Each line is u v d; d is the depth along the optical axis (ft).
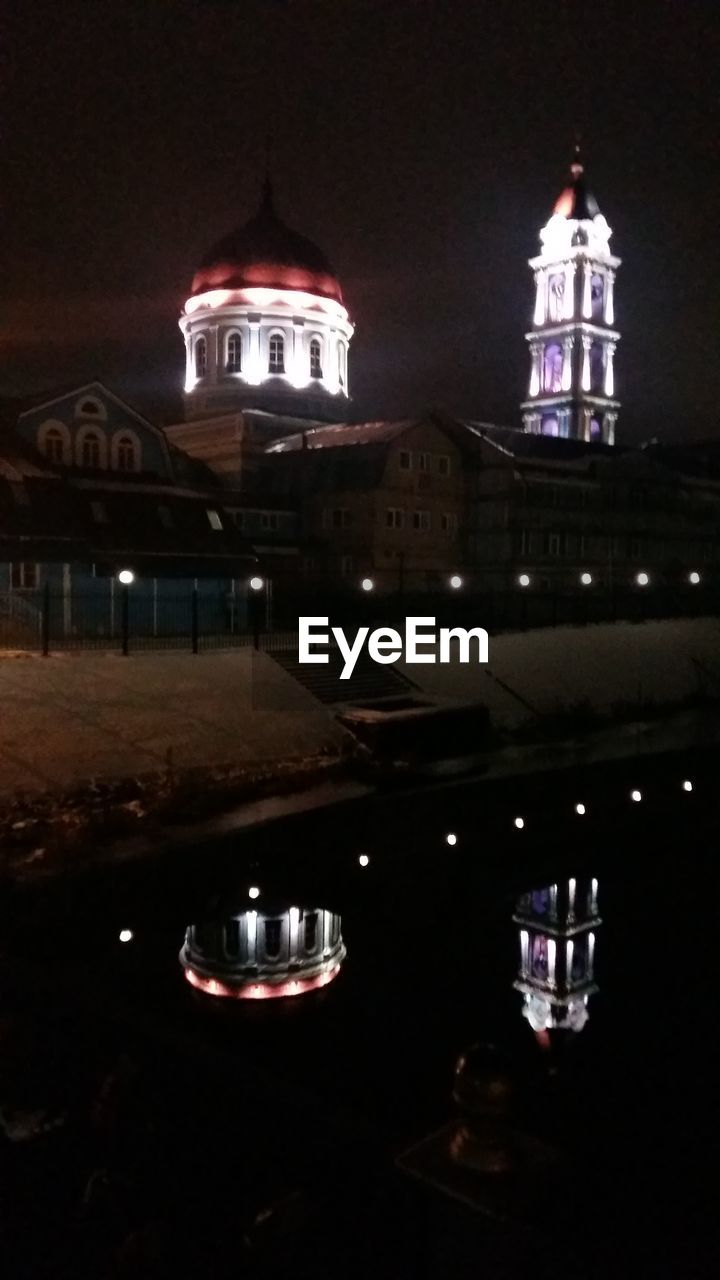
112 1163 20.65
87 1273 18.92
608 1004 46.21
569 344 284.82
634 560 224.12
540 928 58.70
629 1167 28.99
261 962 51.34
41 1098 22.54
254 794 84.58
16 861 65.62
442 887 66.44
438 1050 40.14
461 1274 15.78
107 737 88.33
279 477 201.36
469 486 203.10
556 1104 34.09
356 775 93.61
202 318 235.20
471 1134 16.60
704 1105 34.76
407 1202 17.07
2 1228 19.85
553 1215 16.08
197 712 97.30
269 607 140.67
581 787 94.73
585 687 134.41
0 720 85.81
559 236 285.02
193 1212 19.47
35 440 160.25
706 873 71.20
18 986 24.66
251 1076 20.33
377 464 186.70
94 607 130.82
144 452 172.55
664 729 125.08
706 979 50.39
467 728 107.24
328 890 65.10
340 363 243.81
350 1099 34.91
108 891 62.64
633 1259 15.66
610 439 294.05
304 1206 18.30
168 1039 22.00
